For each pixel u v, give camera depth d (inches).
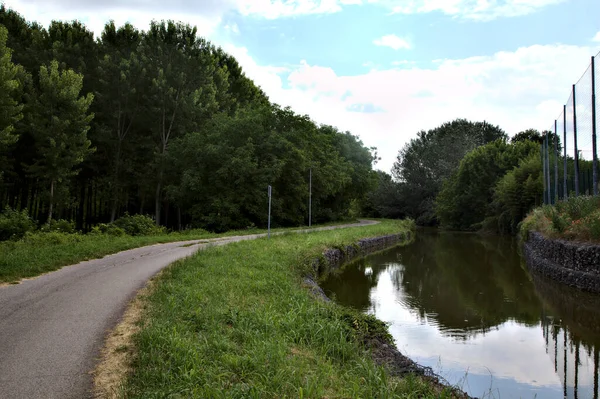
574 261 596.4
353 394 189.2
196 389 176.2
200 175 1466.5
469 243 1454.2
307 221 1802.4
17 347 228.5
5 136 1084.5
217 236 1040.8
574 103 798.5
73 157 1279.5
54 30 1617.9
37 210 1610.5
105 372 197.6
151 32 1764.3
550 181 1201.4
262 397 179.6
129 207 1893.5
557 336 400.8
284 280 446.9
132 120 1669.5
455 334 409.1
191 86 1747.0
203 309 306.3
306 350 254.7
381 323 345.7
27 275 433.7
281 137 1533.0
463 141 2910.9
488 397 270.2
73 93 1277.1
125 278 427.5
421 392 212.1
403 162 3206.2
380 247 1302.9
